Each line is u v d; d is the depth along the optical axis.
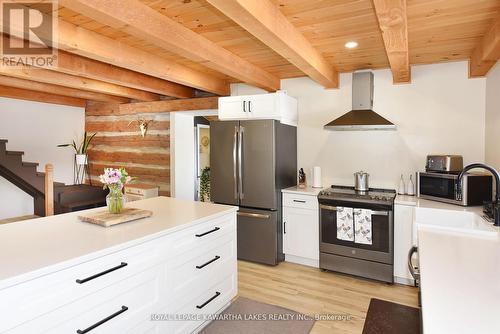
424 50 3.10
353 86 3.87
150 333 1.88
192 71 3.97
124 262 1.70
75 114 6.73
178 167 5.54
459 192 2.18
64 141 6.57
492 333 0.79
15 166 5.23
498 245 1.53
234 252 2.70
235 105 4.18
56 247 1.60
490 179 2.93
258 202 3.85
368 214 3.31
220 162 4.07
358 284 3.31
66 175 6.63
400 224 3.23
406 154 3.74
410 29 2.54
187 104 5.20
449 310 0.91
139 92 5.33
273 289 3.20
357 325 2.54
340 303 2.91
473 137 3.40
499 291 1.03
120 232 1.88
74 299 1.47
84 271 1.51
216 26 2.56
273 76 4.26
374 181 3.92
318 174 4.10
